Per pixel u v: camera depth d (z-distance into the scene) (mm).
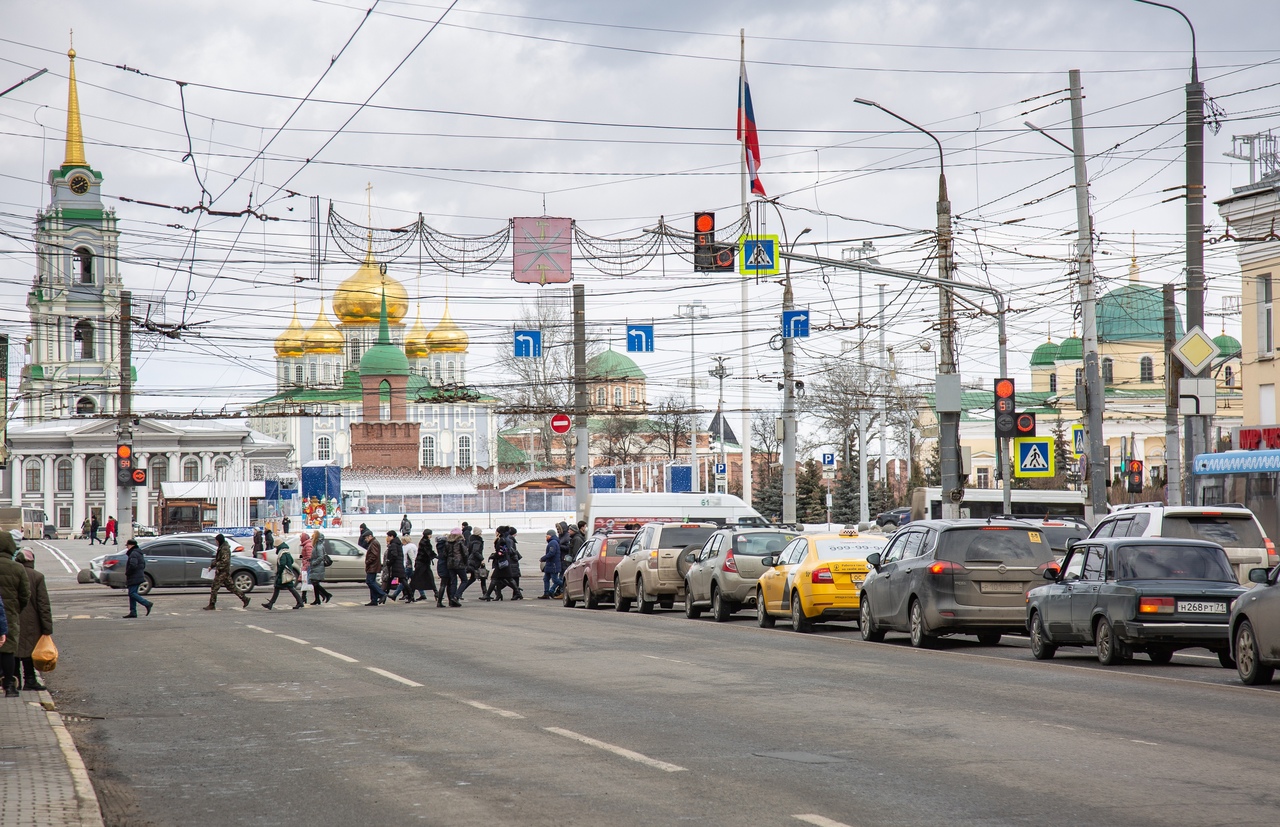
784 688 14367
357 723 12117
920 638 19750
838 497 84125
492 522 84688
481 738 11031
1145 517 21125
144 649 21141
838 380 77688
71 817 7660
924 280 30625
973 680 15102
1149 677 15414
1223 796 8141
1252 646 14500
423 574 37594
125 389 50375
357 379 139875
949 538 19750
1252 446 38125
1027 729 11078
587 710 12703
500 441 146875
